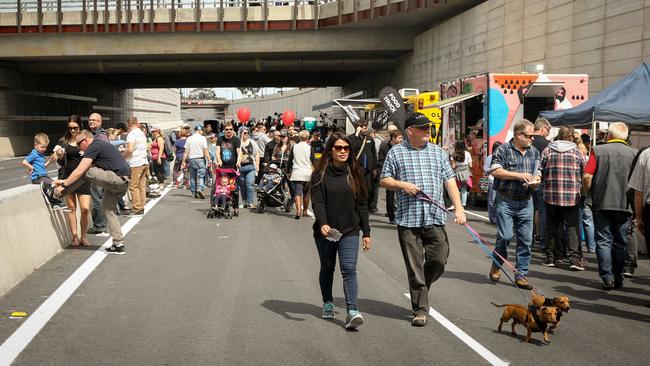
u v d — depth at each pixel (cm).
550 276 914
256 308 710
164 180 2448
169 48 4112
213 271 905
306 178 1483
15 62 4562
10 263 800
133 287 803
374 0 3772
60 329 627
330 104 3133
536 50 2597
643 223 773
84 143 1003
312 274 891
